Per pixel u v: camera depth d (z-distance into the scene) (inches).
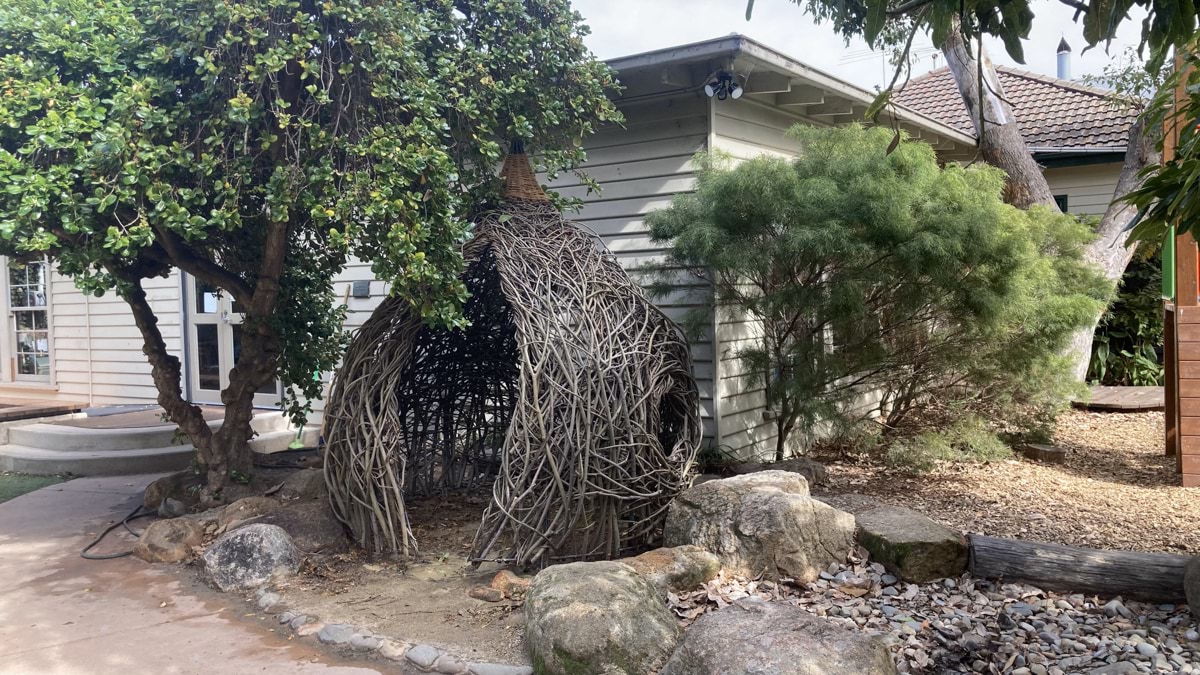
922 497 238.8
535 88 232.4
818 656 114.2
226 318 389.1
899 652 137.6
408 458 259.0
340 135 202.7
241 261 251.1
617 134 299.7
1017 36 108.5
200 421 248.5
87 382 451.8
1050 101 581.6
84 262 194.1
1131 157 417.7
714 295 266.4
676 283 277.6
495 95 223.9
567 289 194.4
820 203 229.3
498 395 270.4
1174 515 214.2
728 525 176.1
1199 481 249.0
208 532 210.5
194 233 185.2
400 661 143.4
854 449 295.0
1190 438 250.5
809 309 238.1
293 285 263.3
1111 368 481.4
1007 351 263.7
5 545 218.2
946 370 269.6
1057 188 553.3
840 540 177.0
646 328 200.8
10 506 259.6
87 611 171.0
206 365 400.8
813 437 300.8
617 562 159.9
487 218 218.7
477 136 220.1
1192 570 149.6
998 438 290.7
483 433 274.4
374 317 209.2
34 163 185.8
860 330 251.3
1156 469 276.5
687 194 258.5
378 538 197.2
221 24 189.6
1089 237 305.6
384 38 198.7
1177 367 253.1
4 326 485.1
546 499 173.5
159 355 243.9
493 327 252.4
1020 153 418.9
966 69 418.0
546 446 172.4
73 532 230.1
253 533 188.9
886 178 231.9
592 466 174.9
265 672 140.9
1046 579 162.2
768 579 169.9
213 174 199.6
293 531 198.5
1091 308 261.1
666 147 290.2
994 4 107.3
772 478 190.4
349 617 161.5
